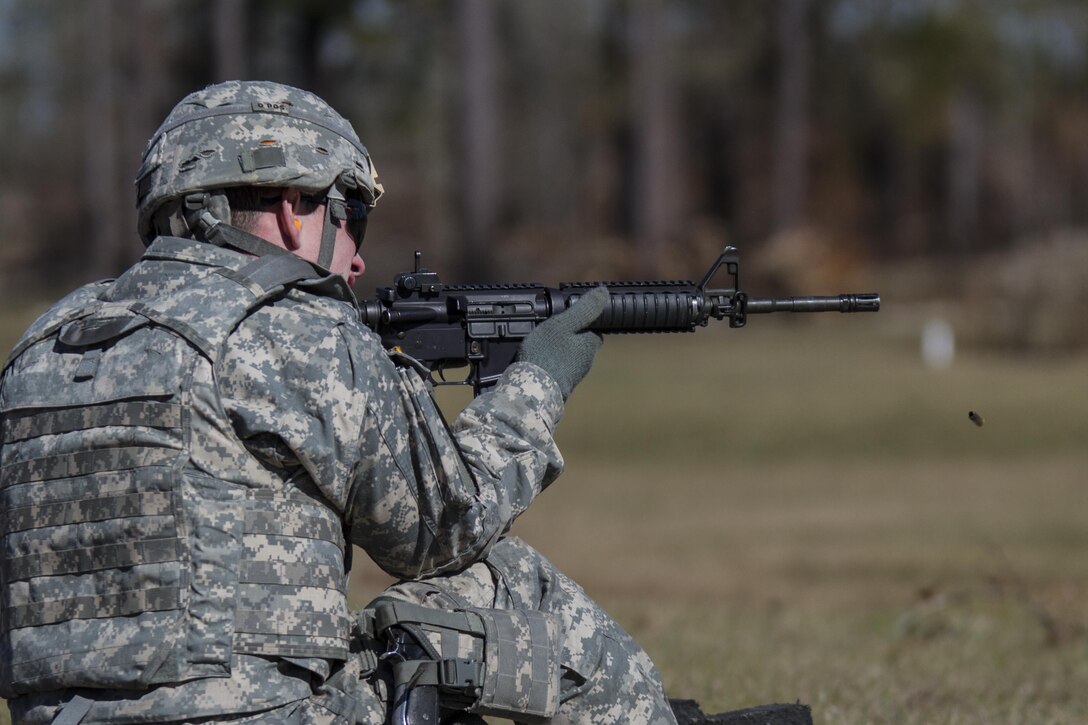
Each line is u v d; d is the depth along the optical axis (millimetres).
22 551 6805
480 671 7379
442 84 105875
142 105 99250
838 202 146500
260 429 6699
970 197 159375
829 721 11984
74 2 119625
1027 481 42406
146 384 6707
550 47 144250
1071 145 170750
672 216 131375
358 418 6910
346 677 7098
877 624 19578
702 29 138625
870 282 104625
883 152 154125
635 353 71000
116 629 6570
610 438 51062
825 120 143625
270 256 7125
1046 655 16109
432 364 8578
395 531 7238
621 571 27016
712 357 69688
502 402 7910
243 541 6664
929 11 140375
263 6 97250
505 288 8633
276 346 6863
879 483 42906
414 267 8680
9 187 125500
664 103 131125
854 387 58781
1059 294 71375
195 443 6676
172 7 98250
